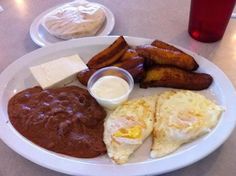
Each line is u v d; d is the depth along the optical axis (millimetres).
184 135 293
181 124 300
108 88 349
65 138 302
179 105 324
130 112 326
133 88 365
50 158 281
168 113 318
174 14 466
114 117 324
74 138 302
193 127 295
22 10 502
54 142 300
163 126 307
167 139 297
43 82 365
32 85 377
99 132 314
